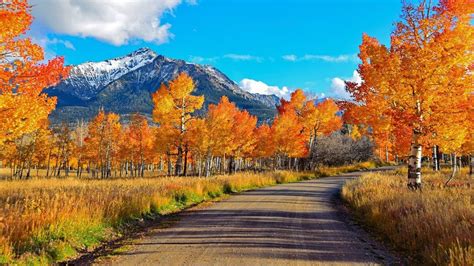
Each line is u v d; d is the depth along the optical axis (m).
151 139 44.88
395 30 14.27
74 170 90.44
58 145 50.25
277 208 14.60
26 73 8.74
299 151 40.44
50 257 7.02
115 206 11.31
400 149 18.03
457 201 10.65
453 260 6.05
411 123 13.64
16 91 8.84
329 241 8.73
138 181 24.03
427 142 13.83
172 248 7.90
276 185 27.66
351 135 55.72
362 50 16.50
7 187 20.98
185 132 32.53
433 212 8.80
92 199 11.69
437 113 13.52
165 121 32.38
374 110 15.30
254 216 12.48
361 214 12.91
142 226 11.02
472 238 6.75
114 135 47.06
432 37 13.41
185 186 18.66
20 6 8.51
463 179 22.03
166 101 31.45
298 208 14.72
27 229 7.68
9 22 8.23
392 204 11.39
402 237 8.41
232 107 41.22
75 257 7.43
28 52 8.78
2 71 8.34
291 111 42.38
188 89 32.16
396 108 14.48
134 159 49.34
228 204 15.91
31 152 41.84
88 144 48.12
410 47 13.70
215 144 34.22
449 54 12.88
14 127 9.07
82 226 8.86
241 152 47.81
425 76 13.20
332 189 24.06
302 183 29.62
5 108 8.69
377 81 14.37
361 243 8.59
